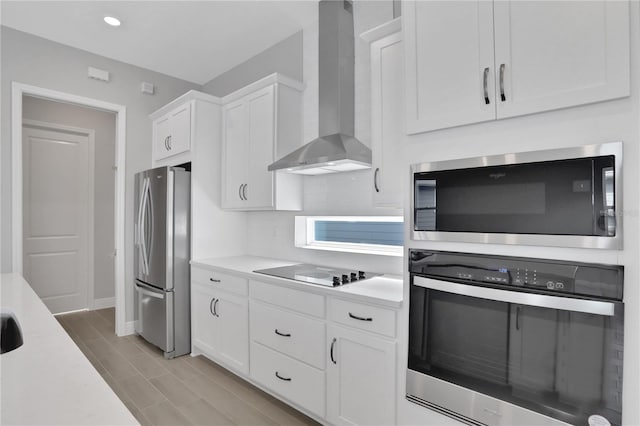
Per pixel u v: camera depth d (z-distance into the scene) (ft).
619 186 3.55
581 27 3.77
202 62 11.91
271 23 9.66
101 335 11.80
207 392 8.11
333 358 6.40
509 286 4.26
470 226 4.59
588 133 3.76
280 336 7.42
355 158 6.90
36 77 10.14
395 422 5.51
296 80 9.73
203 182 10.57
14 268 9.65
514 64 4.22
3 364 3.18
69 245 14.26
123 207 11.82
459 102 4.68
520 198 4.18
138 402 7.65
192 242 10.38
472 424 4.56
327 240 9.73
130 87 11.98
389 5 7.97
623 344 3.54
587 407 3.73
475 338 4.56
